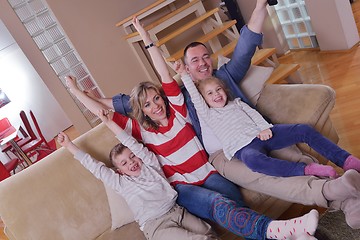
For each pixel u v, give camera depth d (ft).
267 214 6.18
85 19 13.23
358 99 8.98
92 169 6.25
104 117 6.31
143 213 5.95
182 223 5.76
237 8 14.21
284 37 14.16
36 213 6.29
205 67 6.88
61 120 20.99
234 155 6.11
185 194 6.08
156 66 6.41
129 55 14.20
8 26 12.50
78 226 6.41
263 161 5.58
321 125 6.46
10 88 19.52
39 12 12.92
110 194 6.37
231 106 6.35
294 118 6.48
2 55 18.95
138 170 6.21
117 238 6.19
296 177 5.36
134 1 14.10
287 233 4.82
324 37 12.23
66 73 13.57
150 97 6.29
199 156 6.46
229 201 5.49
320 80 10.87
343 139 7.89
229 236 6.06
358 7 14.94
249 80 6.93
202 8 12.48
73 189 6.48
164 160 6.47
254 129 6.06
